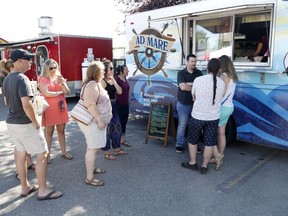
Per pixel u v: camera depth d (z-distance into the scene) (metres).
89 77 3.62
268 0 4.17
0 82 6.13
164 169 4.29
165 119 5.30
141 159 4.69
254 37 4.68
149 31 6.01
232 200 3.38
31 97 3.08
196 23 5.46
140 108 6.46
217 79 3.81
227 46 5.06
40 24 11.98
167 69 5.77
